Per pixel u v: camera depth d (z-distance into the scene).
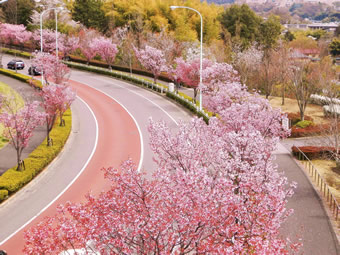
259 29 90.38
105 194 14.06
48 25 89.75
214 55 61.09
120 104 46.19
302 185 25.31
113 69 70.06
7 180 25.09
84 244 12.95
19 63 66.38
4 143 33.25
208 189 14.23
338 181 26.17
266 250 12.50
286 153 31.41
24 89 51.69
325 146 30.77
